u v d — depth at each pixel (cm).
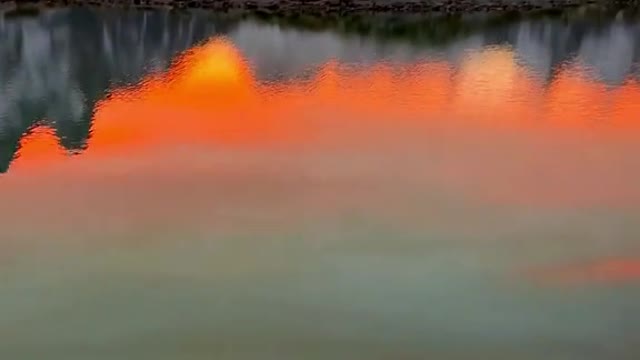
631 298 1541
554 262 1683
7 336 1408
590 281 1595
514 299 1534
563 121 2806
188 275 1619
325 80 3472
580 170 2256
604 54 4097
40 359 1336
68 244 1758
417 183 2145
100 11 5119
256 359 1337
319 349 1369
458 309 1497
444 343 1388
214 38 4503
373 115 2866
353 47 4281
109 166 2278
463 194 2058
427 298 1539
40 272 1644
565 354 1349
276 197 2030
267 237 1806
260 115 2875
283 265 1666
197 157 2350
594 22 5034
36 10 5053
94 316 1468
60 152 2414
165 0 5456
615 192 2092
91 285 1584
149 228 1855
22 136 2591
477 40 4488
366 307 1507
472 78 3528
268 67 3781
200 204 1988
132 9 5228
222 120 2803
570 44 4372
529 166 2291
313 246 1753
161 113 2927
